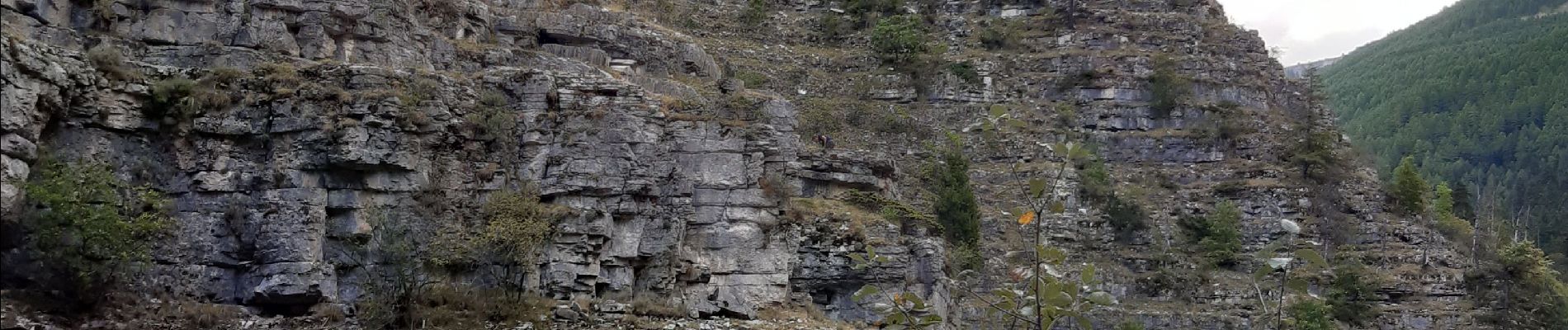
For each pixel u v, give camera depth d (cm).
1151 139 8294
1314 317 6278
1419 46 19088
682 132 3897
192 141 3353
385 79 3522
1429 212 8456
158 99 3316
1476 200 11281
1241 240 7725
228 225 3309
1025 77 8650
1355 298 7138
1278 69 9312
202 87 3391
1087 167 7806
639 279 3694
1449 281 7438
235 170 3347
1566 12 18650
